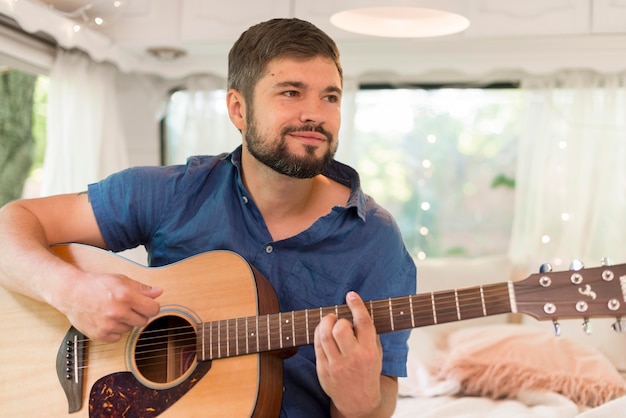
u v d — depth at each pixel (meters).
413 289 1.78
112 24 3.38
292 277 1.72
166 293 1.66
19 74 3.19
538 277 1.40
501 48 3.33
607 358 2.99
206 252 1.68
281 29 1.64
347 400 1.50
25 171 3.24
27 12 2.80
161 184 1.79
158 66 3.70
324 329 1.46
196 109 3.84
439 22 2.75
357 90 3.81
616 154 3.53
